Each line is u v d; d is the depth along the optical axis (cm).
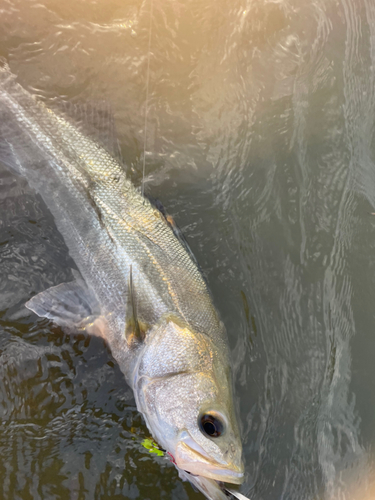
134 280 52
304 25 72
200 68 69
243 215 62
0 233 56
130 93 66
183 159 64
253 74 69
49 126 57
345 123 68
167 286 52
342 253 62
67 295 54
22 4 65
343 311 60
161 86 67
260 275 59
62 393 50
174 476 48
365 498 50
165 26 69
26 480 46
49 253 56
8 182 57
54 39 65
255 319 56
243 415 50
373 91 71
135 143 63
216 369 48
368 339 59
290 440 51
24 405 49
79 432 49
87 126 61
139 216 55
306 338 57
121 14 68
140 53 67
